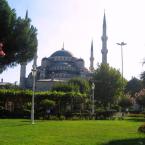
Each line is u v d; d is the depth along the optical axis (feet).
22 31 145.18
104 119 165.78
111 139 62.59
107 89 270.26
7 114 167.12
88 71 485.97
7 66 151.12
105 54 422.00
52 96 175.83
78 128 88.69
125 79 299.99
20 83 469.16
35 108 168.04
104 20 428.56
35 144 52.49
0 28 138.41
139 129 72.74
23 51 148.36
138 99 210.18
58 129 83.82
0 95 175.63
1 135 65.16
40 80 449.89
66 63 497.46
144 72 125.90
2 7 138.31
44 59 506.89
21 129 81.05
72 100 181.78
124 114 219.41
